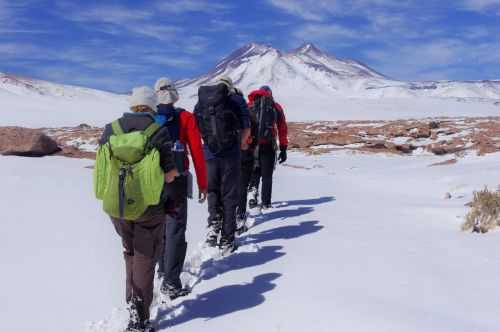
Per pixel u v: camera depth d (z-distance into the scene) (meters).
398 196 10.15
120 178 3.73
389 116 80.38
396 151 24.27
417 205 8.75
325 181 13.09
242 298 4.46
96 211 7.85
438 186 11.09
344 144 26.83
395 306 3.98
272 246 6.24
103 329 3.89
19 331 3.82
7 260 5.37
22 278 4.88
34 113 84.94
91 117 79.69
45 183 10.11
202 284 5.00
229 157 6.05
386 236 6.39
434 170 13.92
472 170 12.65
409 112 92.25
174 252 4.68
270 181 8.77
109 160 3.79
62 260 5.45
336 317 3.81
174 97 4.89
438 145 24.48
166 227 4.71
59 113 87.19
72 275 5.02
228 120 5.99
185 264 5.61
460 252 5.50
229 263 5.64
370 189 11.44
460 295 4.21
